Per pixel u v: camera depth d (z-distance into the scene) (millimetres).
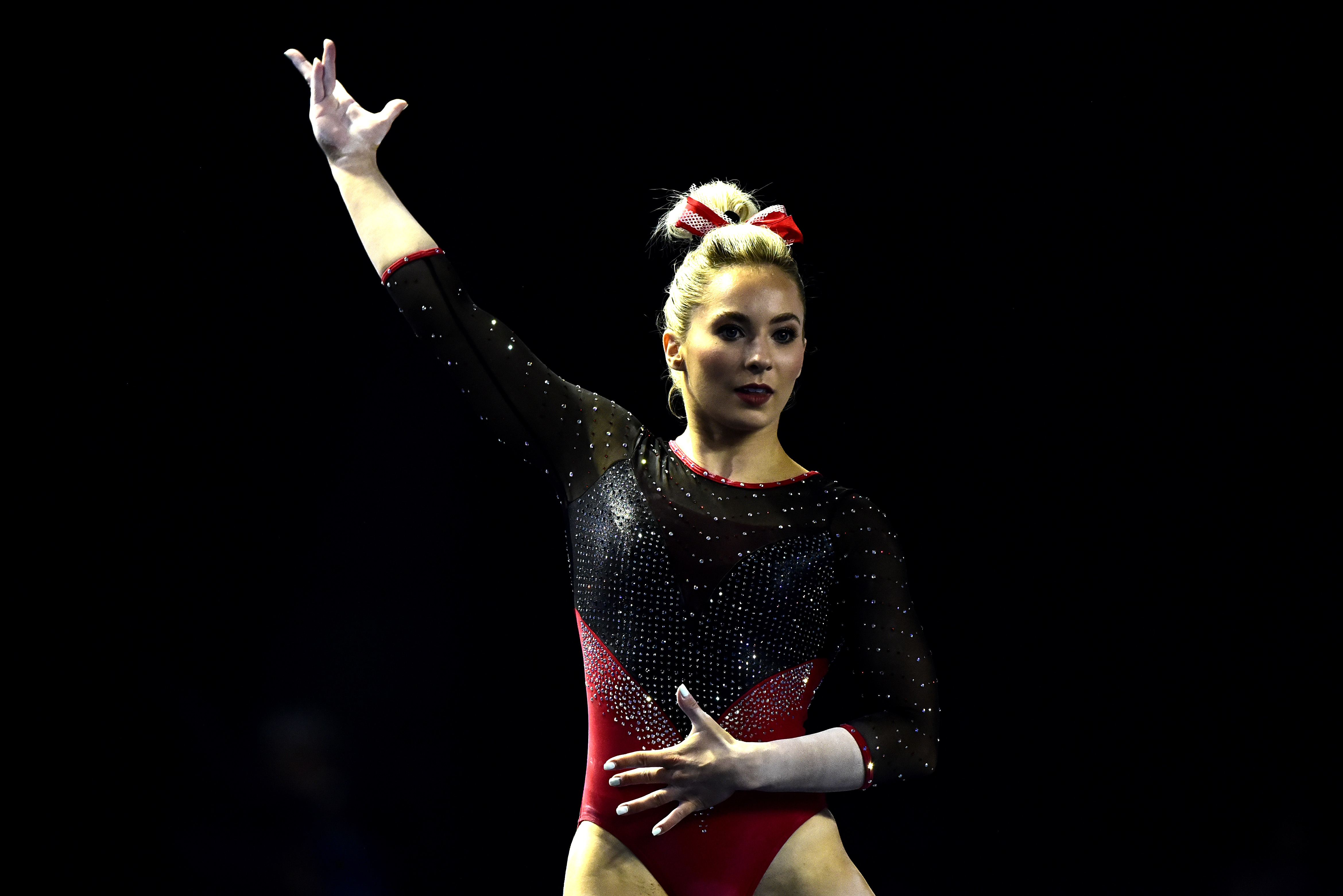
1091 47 18109
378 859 17266
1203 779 18359
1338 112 17734
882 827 18938
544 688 18672
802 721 7344
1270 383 18625
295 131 17922
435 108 18391
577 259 18844
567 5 18250
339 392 18391
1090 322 19047
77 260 17406
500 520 18953
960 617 19375
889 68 18453
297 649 17828
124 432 17547
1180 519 18938
